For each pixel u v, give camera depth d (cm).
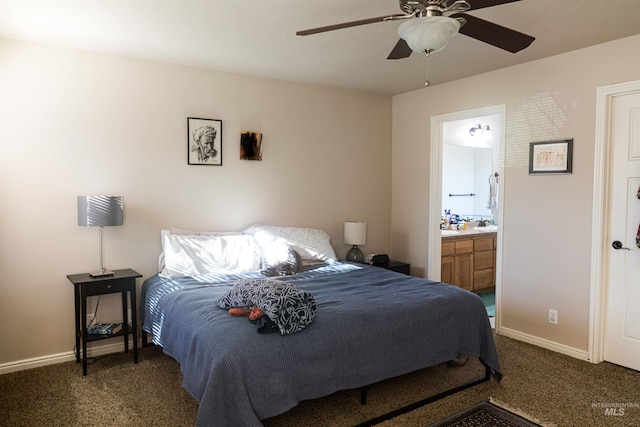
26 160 296
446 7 186
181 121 354
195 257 331
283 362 201
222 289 286
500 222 372
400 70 370
